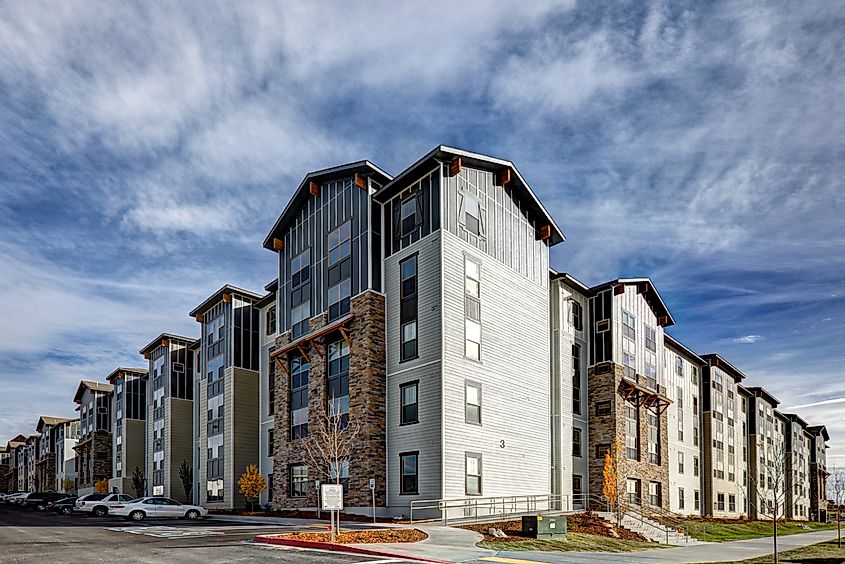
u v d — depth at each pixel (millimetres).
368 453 29531
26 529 25828
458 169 30406
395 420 30016
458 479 27797
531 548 19750
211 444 45656
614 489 34125
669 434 47562
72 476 88562
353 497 29859
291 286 37562
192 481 54469
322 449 31281
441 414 27688
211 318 48188
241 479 39250
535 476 32656
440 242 29219
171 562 14977
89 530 25000
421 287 29891
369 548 17250
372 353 30672
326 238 35156
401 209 31969
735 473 59531
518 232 34719
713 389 56438
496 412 30734
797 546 32719
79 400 81625
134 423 66625
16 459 129750
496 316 31875
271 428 42281
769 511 67125
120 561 15203
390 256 32062
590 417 39219
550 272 37906
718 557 21656
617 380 38969
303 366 35938
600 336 40000
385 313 31688
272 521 28969
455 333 29047
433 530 22594
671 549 25781
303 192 36625
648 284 43031
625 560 16797
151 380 62594
